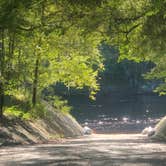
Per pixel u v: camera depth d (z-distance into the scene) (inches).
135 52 1224.8
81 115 3966.5
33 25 1055.0
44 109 1913.1
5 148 1236.5
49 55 1707.7
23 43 1588.3
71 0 943.7
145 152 1091.9
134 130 3080.7
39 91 1926.7
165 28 1066.1
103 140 1680.6
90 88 2090.3
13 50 1605.6
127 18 1083.9
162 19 1043.3
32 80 1815.9
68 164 866.1
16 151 1125.1
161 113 4055.1
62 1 991.6
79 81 1956.2
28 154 1045.2
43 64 1849.2
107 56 5428.2
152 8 990.4
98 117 3848.4
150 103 4771.2
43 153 1066.7
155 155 1021.2
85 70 1931.6
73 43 1619.1
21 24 933.8
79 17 1047.0
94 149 1168.2
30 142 1498.5
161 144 1354.6
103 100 4975.4
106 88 5408.5
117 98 5187.0
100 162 893.2
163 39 1090.7
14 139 1435.8
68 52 1697.8
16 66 1662.2
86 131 2463.1
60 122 2103.8
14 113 1674.5
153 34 1083.3
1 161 917.2
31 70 1790.1
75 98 4857.3
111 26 1091.9
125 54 1328.7
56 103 2108.8
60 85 4758.9
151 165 851.4
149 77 1982.0
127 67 5497.1
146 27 1072.2
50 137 1734.7
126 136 2191.2
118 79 5497.1
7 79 1605.6
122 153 1066.7
